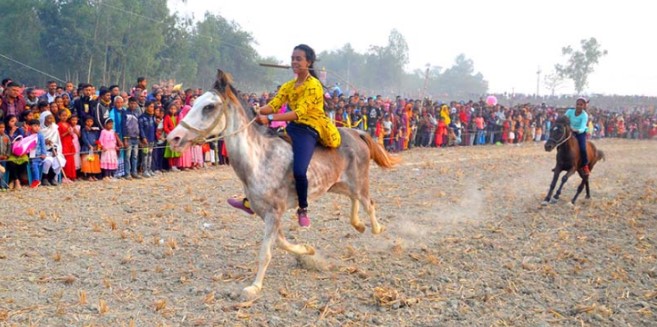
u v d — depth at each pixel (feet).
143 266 22.66
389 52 312.09
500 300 20.30
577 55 317.01
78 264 22.56
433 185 44.57
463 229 29.84
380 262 23.93
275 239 20.63
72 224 28.40
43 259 22.94
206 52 191.62
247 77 212.84
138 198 35.37
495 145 91.86
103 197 35.27
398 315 18.72
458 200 37.96
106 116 42.22
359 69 327.26
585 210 35.55
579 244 27.37
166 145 46.62
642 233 29.58
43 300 18.90
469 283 21.67
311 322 17.99
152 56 156.66
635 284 22.20
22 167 37.58
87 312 18.10
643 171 59.06
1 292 19.34
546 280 22.35
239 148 19.60
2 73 143.95
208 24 192.75
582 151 37.27
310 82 20.58
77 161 40.93
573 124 37.83
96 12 147.95
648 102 216.54
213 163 52.80
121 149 42.83
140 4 159.02
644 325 18.67
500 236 28.63
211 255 24.30
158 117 46.62
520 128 99.40
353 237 27.63
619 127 134.00
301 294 20.18
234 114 19.52
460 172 52.08
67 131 40.11
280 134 20.93
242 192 38.58
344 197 37.22
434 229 29.78
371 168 53.47
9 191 36.04
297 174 20.02
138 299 19.38
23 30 146.51
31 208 31.37
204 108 18.97
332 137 21.43
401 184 44.60
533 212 34.60
